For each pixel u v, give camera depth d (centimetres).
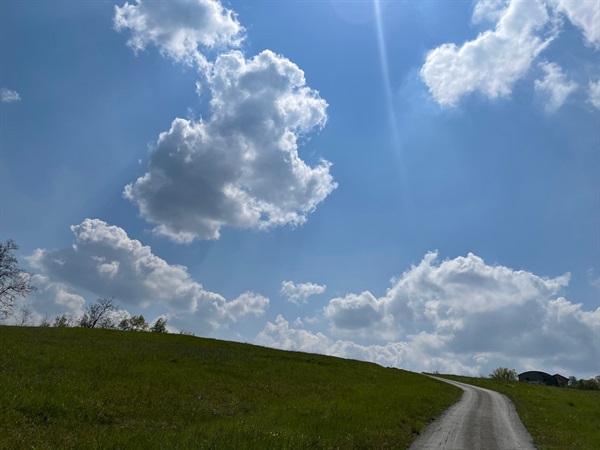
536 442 2061
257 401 2664
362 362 6869
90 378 2522
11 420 1485
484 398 4169
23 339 3891
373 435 1789
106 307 9538
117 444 1280
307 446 1457
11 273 5859
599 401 5019
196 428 1606
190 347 5234
